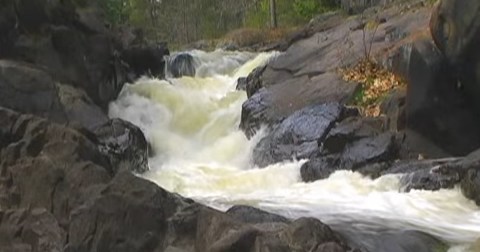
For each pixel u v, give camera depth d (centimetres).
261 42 2697
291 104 1388
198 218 688
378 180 1002
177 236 685
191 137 1481
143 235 680
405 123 1170
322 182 1042
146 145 1262
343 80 1447
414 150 1119
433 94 1118
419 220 828
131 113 1503
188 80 1770
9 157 800
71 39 1362
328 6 3177
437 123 1120
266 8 3716
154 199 695
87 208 692
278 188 1062
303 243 613
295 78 1557
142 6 4703
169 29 5216
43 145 814
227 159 1359
